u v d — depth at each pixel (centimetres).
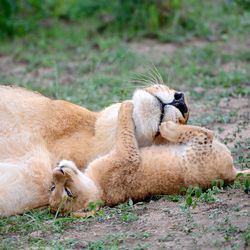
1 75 3525
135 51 3900
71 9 4584
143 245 1661
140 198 1958
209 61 3725
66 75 3544
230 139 2462
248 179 1992
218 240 1658
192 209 1847
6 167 1897
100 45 3981
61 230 1798
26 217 1892
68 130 2023
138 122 1981
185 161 1934
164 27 4325
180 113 2008
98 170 1917
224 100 3033
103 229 1791
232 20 4412
